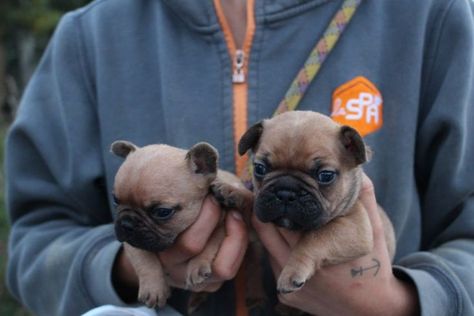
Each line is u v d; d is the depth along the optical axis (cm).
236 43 77
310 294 65
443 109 73
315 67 74
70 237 77
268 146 63
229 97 75
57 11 257
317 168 62
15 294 83
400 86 74
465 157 74
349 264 65
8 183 82
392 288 67
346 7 75
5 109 229
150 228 63
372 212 66
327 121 64
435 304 66
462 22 74
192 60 77
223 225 66
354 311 66
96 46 79
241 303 72
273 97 75
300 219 61
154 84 78
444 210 75
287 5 75
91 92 80
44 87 83
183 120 75
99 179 79
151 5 80
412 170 74
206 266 64
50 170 80
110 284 70
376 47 75
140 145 76
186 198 64
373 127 74
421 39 74
